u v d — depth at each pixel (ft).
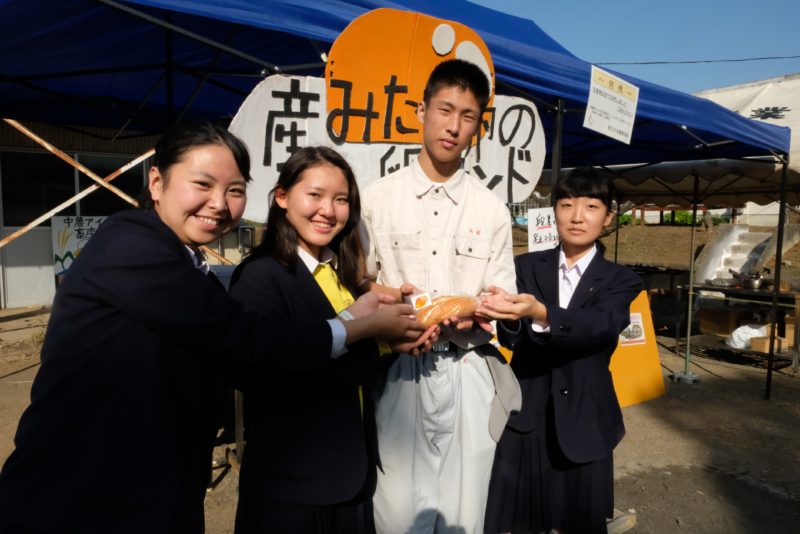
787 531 9.70
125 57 14.69
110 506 3.75
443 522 6.08
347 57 8.24
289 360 4.35
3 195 25.64
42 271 26.84
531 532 7.38
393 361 5.79
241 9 7.54
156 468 3.91
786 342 19.92
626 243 49.44
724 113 15.08
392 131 8.87
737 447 13.23
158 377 3.96
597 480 6.81
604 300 6.93
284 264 5.01
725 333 23.20
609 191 7.14
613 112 12.21
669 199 27.94
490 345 6.46
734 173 19.20
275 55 15.20
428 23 8.77
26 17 10.65
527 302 5.99
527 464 7.32
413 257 6.08
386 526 5.77
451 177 6.20
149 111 20.79
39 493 3.69
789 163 17.31
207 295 4.05
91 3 10.39
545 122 19.57
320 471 4.84
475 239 6.21
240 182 4.50
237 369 4.30
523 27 17.78
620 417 7.18
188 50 14.40
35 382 3.93
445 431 6.05
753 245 31.14
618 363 16.03
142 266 3.80
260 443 4.99
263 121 8.05
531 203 50.60
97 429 3.76
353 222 5.55
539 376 7.30
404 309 5.15
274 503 4.84
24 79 14.25
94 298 3.81
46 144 14.19
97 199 27.45
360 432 5.16
